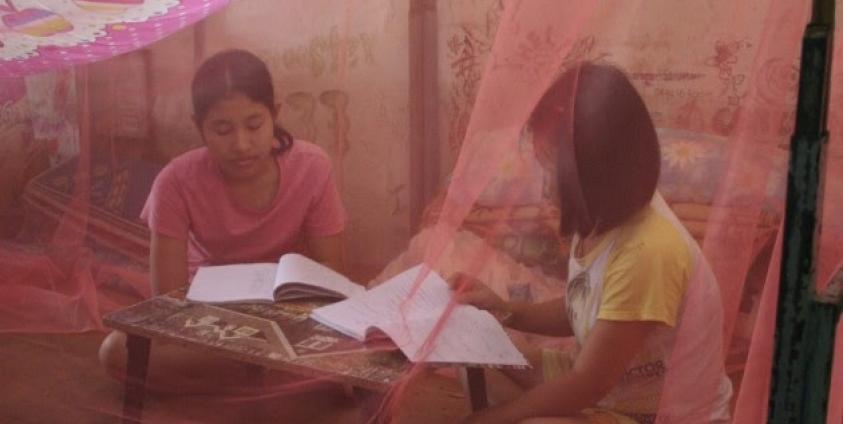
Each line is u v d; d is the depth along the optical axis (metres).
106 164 1.31
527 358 1.09
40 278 1.38
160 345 1.19
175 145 1.25
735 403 0.94
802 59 0.65
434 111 1.07
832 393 0.91
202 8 1.14
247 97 1.16
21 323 1.36
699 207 0.94
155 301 1.18
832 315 0.67
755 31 0.90
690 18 0.91
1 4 1.14
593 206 0.94
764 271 0.93
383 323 1.02
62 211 1.37
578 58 0.92
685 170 0.94
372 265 1.18
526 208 0.97
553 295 1.04
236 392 1.18
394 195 1.13
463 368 1.04
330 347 1.02
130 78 1.23
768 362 0.88
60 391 1.24
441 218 0.99
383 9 1.08
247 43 1.15
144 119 1.25
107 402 1.22
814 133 0.65
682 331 0.94
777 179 0.88
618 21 0.92
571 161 0.93
